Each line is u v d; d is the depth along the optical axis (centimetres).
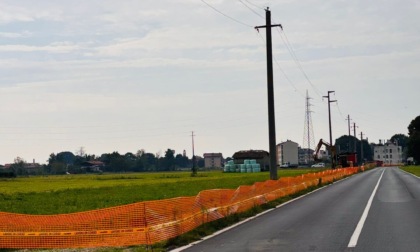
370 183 4669
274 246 1219
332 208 2245
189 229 1489
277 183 2897
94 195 4009
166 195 3716
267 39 3597
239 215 1939
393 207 2209
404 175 6731
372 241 1262
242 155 15025
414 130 17412
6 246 1257
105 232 1292
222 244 1277
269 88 3559
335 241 1275
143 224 1308
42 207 2905
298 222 1727
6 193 4422
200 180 6812
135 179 8625
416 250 1123
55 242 1277
